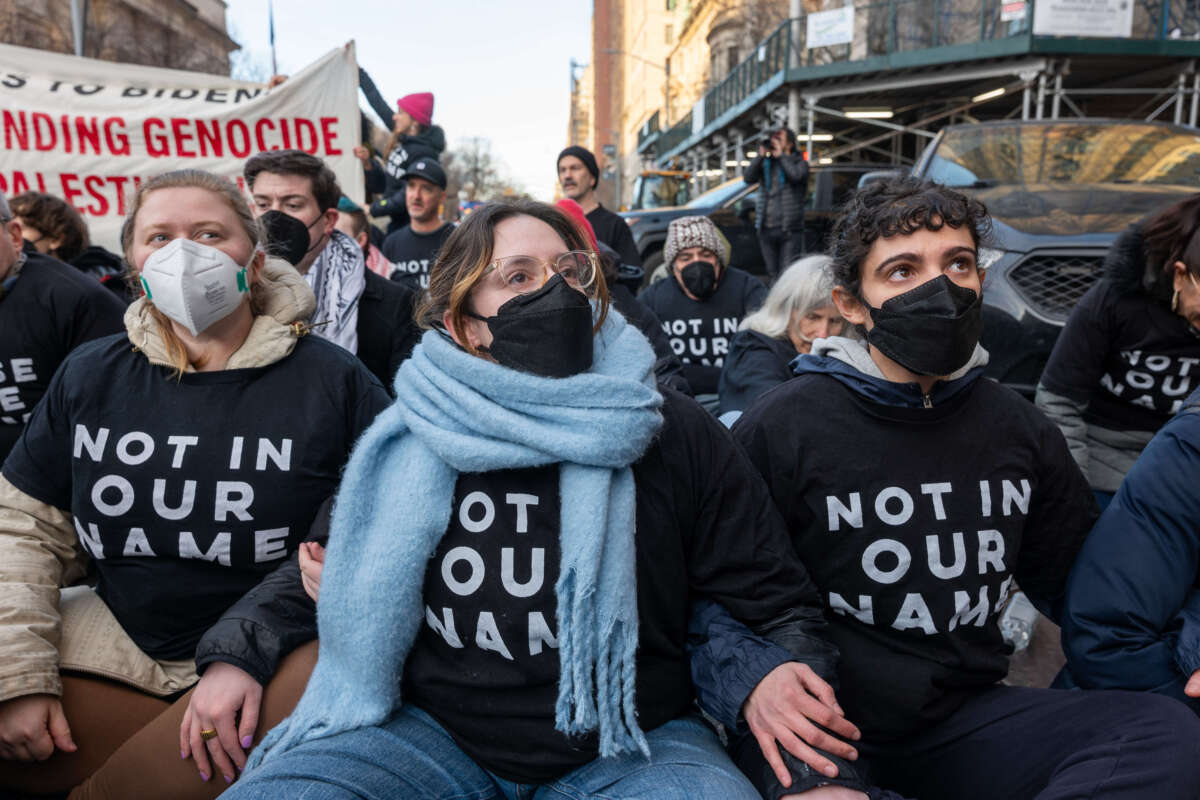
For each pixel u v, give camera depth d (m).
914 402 1.53
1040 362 3.63
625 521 1.34
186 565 1.73
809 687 1.33
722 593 1.46
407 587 1.38
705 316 4.17
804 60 15.86
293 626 1.61
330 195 2.84
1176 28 13.14
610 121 80.44
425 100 6.67
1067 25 12.98
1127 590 1.55
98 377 1.74
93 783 1.59
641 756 1.37
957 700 1.62
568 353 1.36
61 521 1.81
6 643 1.58
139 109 4.65
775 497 1.60
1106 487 2.63
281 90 4.68
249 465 1.70
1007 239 3.80
